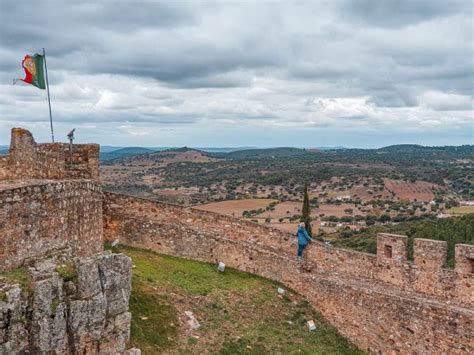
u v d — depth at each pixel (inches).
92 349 522.9
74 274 534.0
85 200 740.0
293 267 933.8
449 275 792.9
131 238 1023.6
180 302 769.6
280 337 778.8
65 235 657.0
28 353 476.4
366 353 817.5
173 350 644.7
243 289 888.9
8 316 464.8
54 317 496.1
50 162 847.7
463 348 728.3
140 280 795.4
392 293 821.9
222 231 1009.5
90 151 885.8
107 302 544.4
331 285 879.7
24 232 563.5
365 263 893.8
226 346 698.8
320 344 800.3
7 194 540.4
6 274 522.0
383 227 2687.0
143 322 669.3
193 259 1002.7
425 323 767.7
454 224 2133.4
